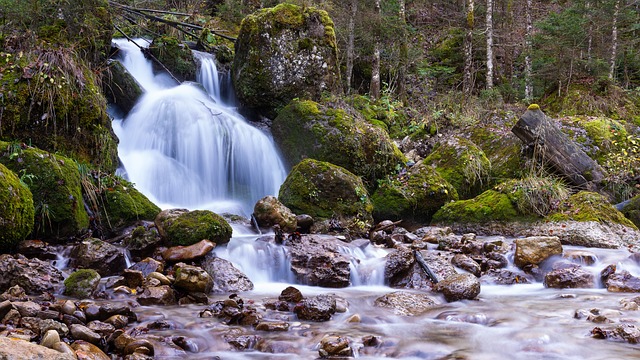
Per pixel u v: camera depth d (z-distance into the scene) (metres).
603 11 16.34
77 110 8.00
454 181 10.70
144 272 5.87
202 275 5.55
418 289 6.18
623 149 11.12
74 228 6.68
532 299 5.79
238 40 12.40
